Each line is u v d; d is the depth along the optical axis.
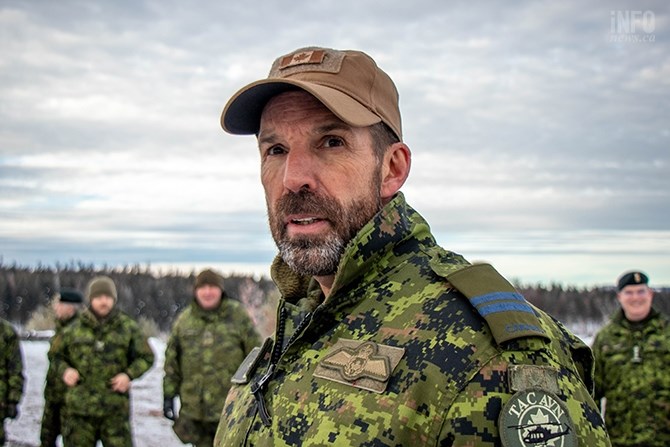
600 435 1.27
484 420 1.21
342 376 1.38
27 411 8.74
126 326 6.70
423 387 1.27
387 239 1.52
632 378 5.26
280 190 1.58
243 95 1.63
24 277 48.16
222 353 6.42
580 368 1.51
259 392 1.58
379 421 1.27
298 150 1.55
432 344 1.31
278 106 1.59
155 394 9.70
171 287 49.91
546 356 1.30
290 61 1.65
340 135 1.54
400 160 1.68
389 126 1.64
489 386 1.23
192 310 6.60
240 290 23.92
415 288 1.44
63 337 6.71
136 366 6.64
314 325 1.52
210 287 6.51
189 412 6.39
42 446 6.80
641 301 5.32
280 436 1.43
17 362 6.98
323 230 1.51
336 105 1.47
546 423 1.20
